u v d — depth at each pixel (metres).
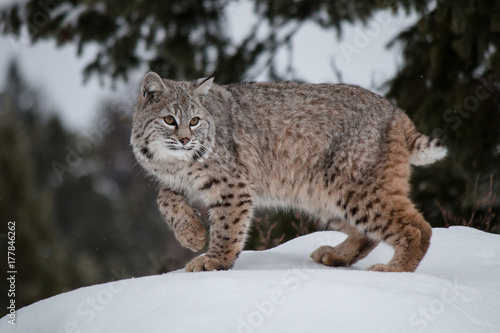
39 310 11.52
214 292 10.50
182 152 14.82
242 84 16.28
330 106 15.35
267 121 15.59
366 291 10.21
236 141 15.55
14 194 43.81
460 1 21.52
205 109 15.20
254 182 15.71
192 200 15.84
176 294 10.55
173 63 26.17
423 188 23.14
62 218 52.44
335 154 15.12
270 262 15.11
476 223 21.47
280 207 17.72
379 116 15.21
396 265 13.81
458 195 22.88
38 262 41.59
